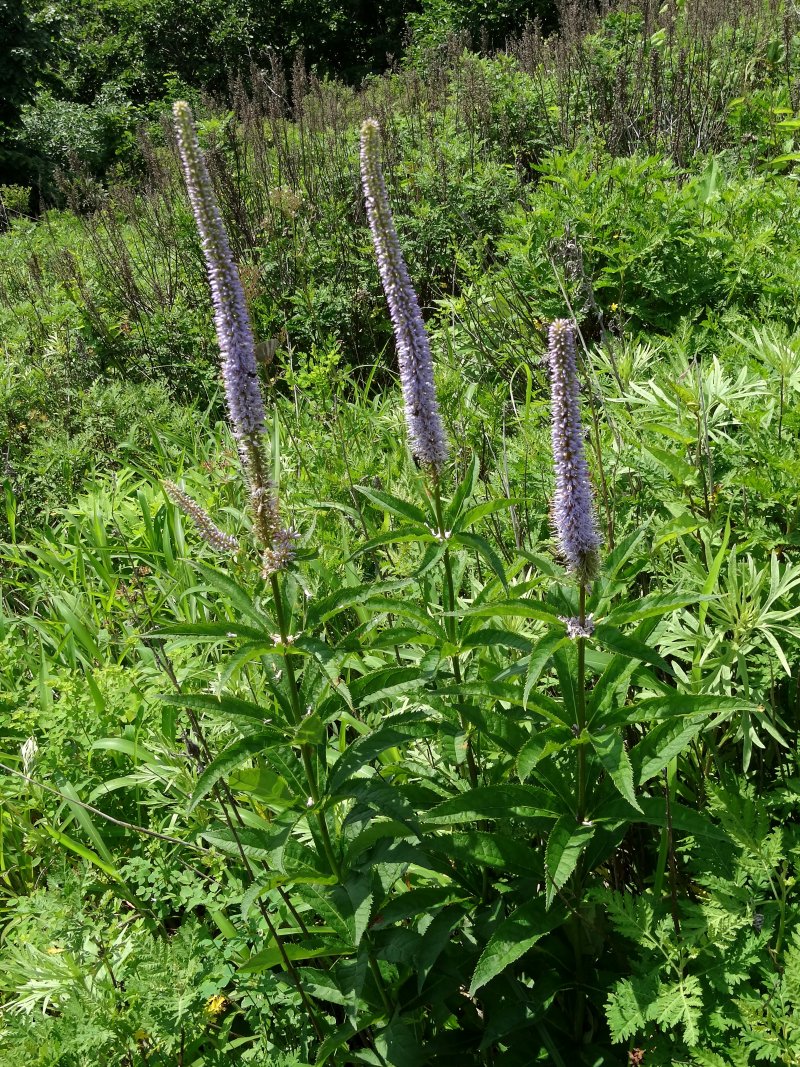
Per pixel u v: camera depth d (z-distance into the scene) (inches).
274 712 104.2
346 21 1095.0
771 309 213.8
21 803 164.6
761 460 149.2
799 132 333.7
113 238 382.9
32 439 298.2
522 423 187.3
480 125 428.8
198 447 273.7
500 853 109.7
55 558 227.3
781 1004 93.2
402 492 203.6
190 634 102.7
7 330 369.1
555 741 102.1
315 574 168.6
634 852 130.0
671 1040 101.7
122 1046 114.9
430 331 285.4
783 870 102.8
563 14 550.0
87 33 1216.2
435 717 129.7
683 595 96.5
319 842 109.1
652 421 160.1
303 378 256.4
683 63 413.4
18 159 856.9
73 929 127.9
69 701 169.0
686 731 102.5
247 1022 132.6
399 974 113.0
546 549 162.2
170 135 431.8
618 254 255.3
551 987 110.7
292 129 443.5
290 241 343.6
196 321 340.2
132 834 157.1
